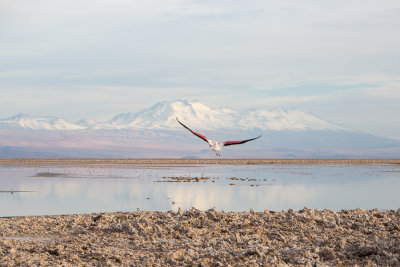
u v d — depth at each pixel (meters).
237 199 55.72
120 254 22.91
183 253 22.50
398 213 34.12
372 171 133.00
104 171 125.00
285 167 165.38
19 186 73.50
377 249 21.95
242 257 21.61
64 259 22.00
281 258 21.44
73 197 57.47
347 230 28.34
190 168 152.25
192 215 33.94
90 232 29.55
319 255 21.98
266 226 30.05
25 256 22.58
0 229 30.38
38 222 33.44
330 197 58.97
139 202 52.19
